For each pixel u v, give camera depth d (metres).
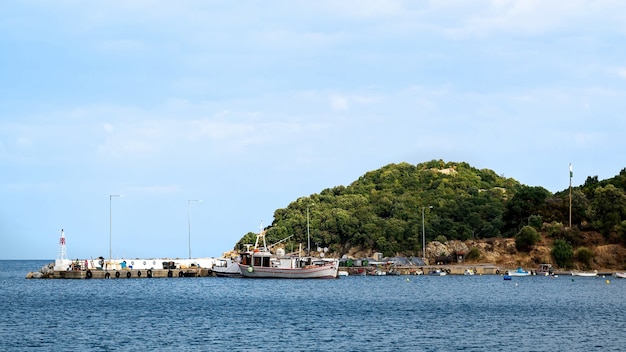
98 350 95.56
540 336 106.69
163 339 104.38
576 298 169.88
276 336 106.88
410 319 126.88
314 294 180.50
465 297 172.38
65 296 176.12
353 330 112.88
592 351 94.56
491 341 102.19
